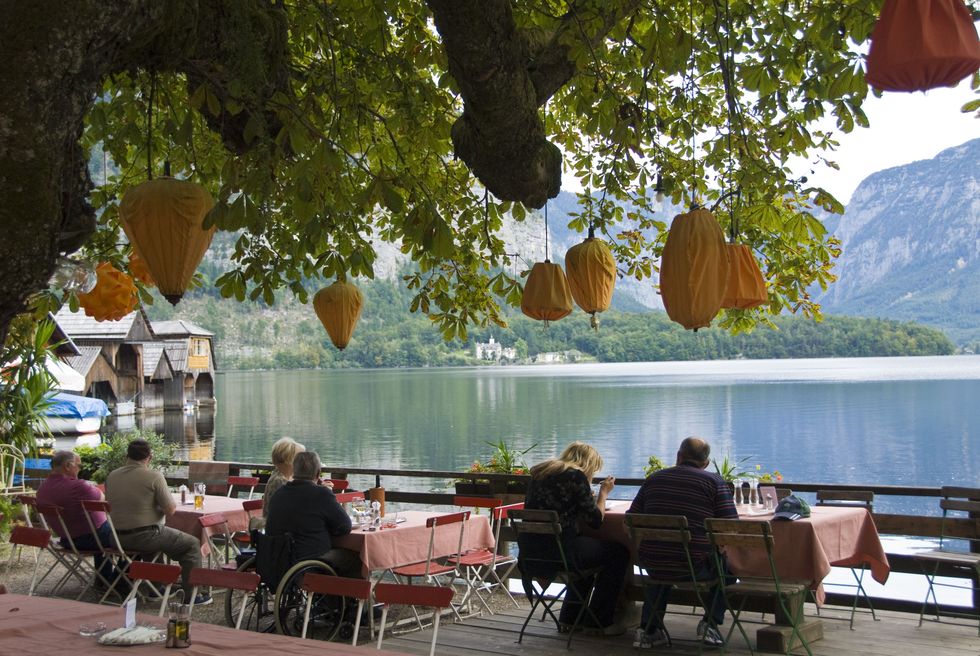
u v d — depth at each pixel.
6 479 10.05
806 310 6.81
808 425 42.69
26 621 3.93
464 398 74.31
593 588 6.28
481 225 6.76
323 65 4.94
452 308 6.68
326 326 3.73
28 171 2.04
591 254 3.72
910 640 5.89
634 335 194.25
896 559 6.73
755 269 3.60
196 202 2.38
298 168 3.13
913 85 2.23
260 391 96.31
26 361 10.25
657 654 5.79
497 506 7.43
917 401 56.69
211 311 189.75
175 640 3.54
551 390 81.94
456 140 3.61
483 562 7.05
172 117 4.33
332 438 41.22
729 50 5.22
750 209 5.25
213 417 51.34
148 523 7.09
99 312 3.35
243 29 3.02
